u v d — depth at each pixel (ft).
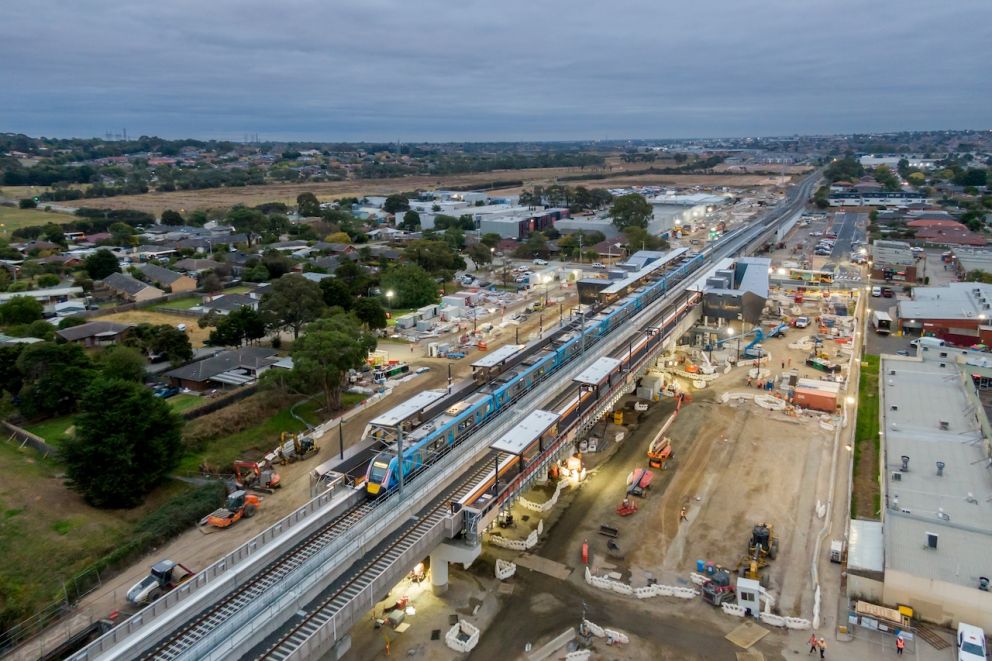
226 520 178.19
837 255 550.36
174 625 116.98
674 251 458.50
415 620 141.18
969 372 250.78
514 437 160.15
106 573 158.81
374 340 282.15
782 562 158.20
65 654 134.62
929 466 181.06
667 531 172.04
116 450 182.60
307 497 191.21
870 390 266.77
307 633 114.73
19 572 154.81
